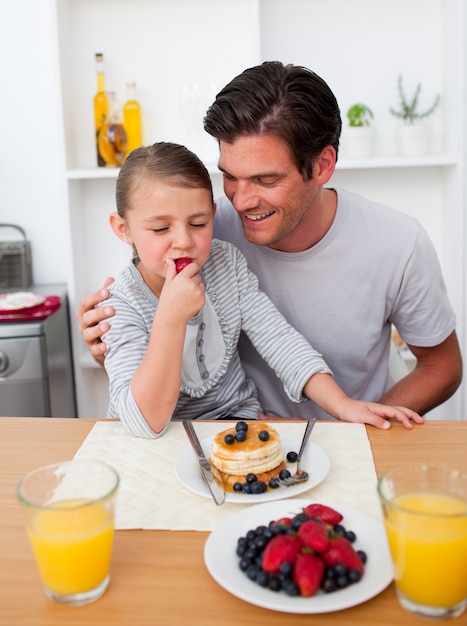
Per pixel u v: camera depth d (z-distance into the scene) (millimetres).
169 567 805
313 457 1040
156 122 2523
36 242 2646
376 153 2504
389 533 719
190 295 1165
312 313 1570
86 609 736
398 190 2533
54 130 2562
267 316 1448
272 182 1272
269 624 711
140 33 2469
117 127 2379
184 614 727
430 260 1556
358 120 2340
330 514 825
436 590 700
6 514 920
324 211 1505
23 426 1206
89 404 2531
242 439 1025
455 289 2387
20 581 785
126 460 1068
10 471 1039
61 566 728
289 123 1228
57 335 2344
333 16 2428
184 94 2400
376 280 1542
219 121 1247
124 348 1296
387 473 776
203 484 968
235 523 855
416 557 694
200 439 1132
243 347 1598
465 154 2279
